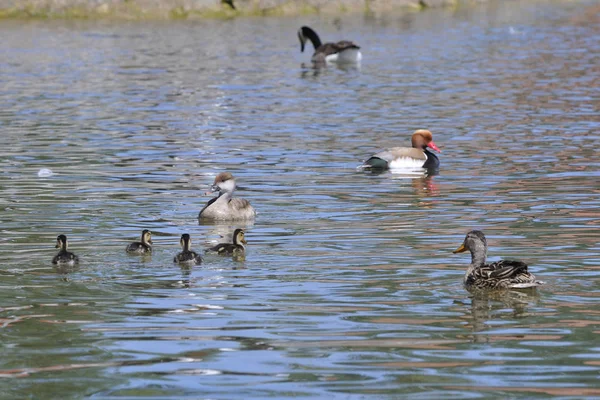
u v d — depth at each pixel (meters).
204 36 63.19
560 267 14.72
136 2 73.88
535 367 10.84
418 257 15.43
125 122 31.44
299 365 10.93
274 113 33.56
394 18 77.25
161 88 40.19
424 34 65.56
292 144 27.44
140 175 22.88
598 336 11.75
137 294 13.47
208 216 18.28
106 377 10.66
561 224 17.66
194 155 25.66
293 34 64.88
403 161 23.75
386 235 16.98
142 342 11.66
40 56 51.72
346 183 22.09
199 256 14.99
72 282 14.02
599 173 22.62
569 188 21.02
